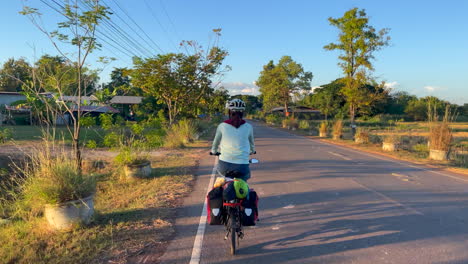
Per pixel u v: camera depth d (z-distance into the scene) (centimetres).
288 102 5472
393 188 788
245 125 443
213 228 514
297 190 763
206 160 1223
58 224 488
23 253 418
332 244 452
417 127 4403
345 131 3133
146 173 876
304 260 404
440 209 618
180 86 1823
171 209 610
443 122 1344
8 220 560
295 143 2005
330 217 569
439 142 1307
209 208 420
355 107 2461
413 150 1678
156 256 414
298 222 543
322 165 1128
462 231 503
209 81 1973
